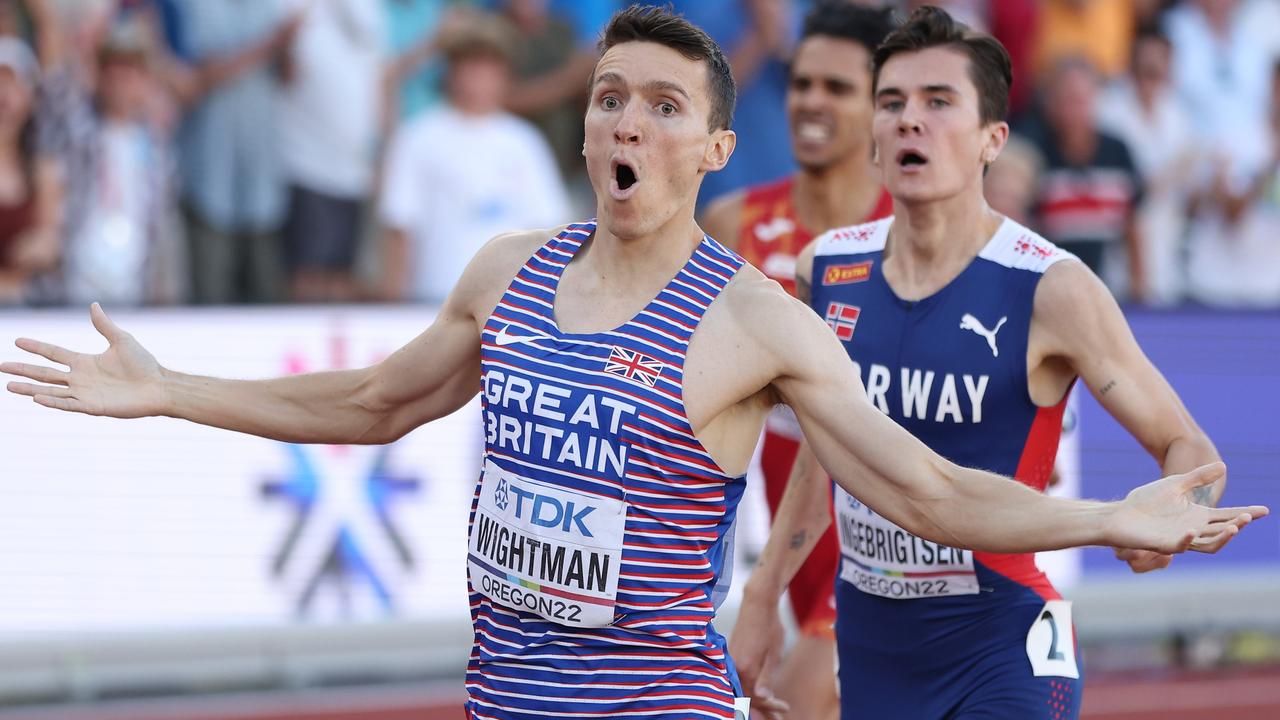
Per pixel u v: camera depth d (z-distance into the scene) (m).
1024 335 13.05
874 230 14.22
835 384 9.96
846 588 14.08
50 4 26.19
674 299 10.10
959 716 13.19
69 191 26.22
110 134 26.34
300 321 24.75
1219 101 32.78
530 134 28.84
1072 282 12.91
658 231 10.19
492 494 10.34
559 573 9.96
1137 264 31.95
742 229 17.91
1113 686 26.25
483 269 10.80
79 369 10.90
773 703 14.29
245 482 24.14
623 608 9.95
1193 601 27.83
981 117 13.21
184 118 26.97
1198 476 9.41
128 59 26.27
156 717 22.77
